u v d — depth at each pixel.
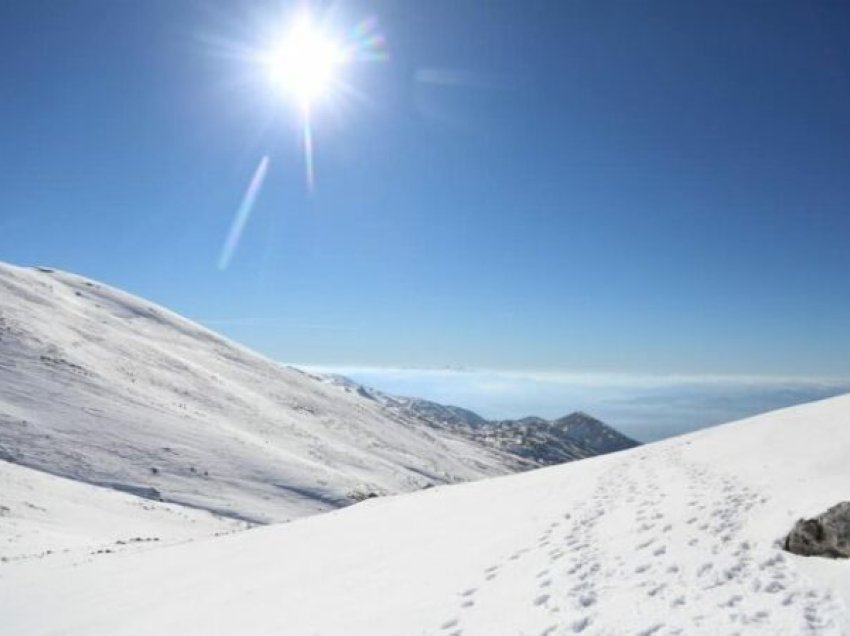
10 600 19.55
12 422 60.22
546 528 14.80
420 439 178.25
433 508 22.20
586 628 8.32
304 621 11.52
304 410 136.12
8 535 30.92
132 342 118.12
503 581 11.14
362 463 101.69
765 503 12.66
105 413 70.31
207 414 90.06
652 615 8.32
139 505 47.88
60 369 79.25
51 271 170.00
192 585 17.59
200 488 58.56
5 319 90.62
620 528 13.44
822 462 14.35
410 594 11.62
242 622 12.56
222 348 166.62
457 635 9.07
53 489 44.59
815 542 9.46
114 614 16.05
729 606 8.16
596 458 29.22
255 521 52.84
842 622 7.18
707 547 10.83
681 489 16.19
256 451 73.94
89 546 31.30
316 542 20.33
